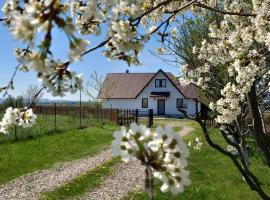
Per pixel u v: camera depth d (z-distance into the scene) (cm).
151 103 5825
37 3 195
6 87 358
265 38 505
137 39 327
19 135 2152
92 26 425
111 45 370
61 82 250
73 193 1209
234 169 1520
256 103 465
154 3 547
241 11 566
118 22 306
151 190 199
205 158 1744
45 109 3597
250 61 528
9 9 294
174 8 562
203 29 895
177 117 5622
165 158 212
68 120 3128
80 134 2469
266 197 499
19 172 1461
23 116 344
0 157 1692
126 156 208
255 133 466
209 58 620
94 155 1828
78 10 420
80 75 253
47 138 2222
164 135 212
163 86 5781
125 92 5925
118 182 1341
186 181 215
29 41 186
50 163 1631
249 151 1658
